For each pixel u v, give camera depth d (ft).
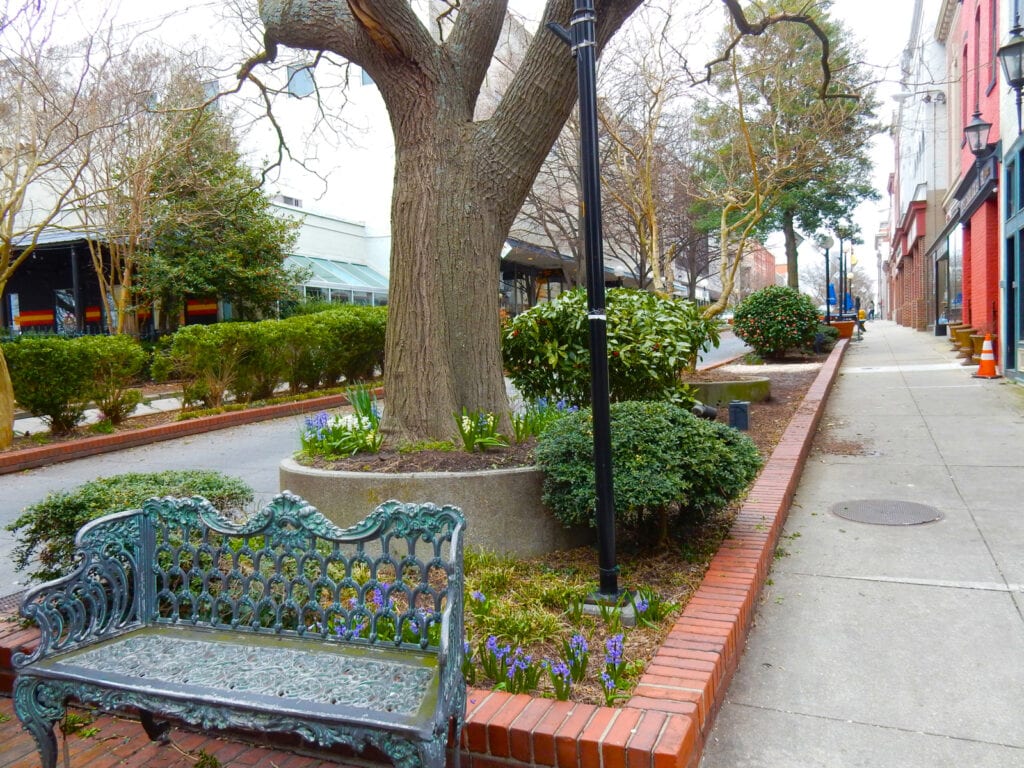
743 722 10.97
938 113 96.58
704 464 15.05
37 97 40.93
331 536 9.89
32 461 32.73
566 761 9.04
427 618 9.61
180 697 8.57
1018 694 11.44
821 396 38.19
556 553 16.38
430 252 18.63
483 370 19.03
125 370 39.11
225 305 77.61
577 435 15.44
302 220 74.90
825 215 93.61
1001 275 47.06
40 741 9.38
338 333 55.06
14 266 35.78
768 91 50.08
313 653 9.71
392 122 19.24
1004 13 46.19
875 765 9.91
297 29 19.29
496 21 19.45
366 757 10.36
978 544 18.03
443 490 15.70
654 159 62.95
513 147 18.88
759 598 15.17
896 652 12.93
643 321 25.93
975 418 34.19
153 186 54.75
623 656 11.43
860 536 19.08
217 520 10.61
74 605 10.05
